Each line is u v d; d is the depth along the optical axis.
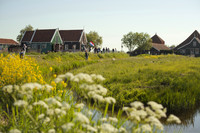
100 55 36.94
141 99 7.88
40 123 3.97
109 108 7.04
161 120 6.30
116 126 3.87
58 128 3.53
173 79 10.31
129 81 10.65
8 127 4.15
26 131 3.79
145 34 69.56
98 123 3.79
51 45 46.53
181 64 19.25
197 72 13.05
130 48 72.44
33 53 36.56
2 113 5.12
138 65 18.75
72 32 52.19
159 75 11.89
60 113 3.51
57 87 6.74
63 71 16.77
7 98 5.24
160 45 75.88
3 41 55.56
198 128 5.58
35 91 4.81
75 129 3.15
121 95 8.16
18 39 81.56
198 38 68.56
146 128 3.02
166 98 7.68
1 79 5.82
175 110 7.18
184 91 8.48
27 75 6.33
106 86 9.62
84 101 6.79
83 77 3.52
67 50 48.44
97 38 80.38
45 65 16.50
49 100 3.16
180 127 5.67
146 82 10.12
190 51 64.38
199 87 9.24
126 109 3.14
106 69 15.77
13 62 7.50
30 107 3.36
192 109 7.41
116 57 41.19
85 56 31.05
